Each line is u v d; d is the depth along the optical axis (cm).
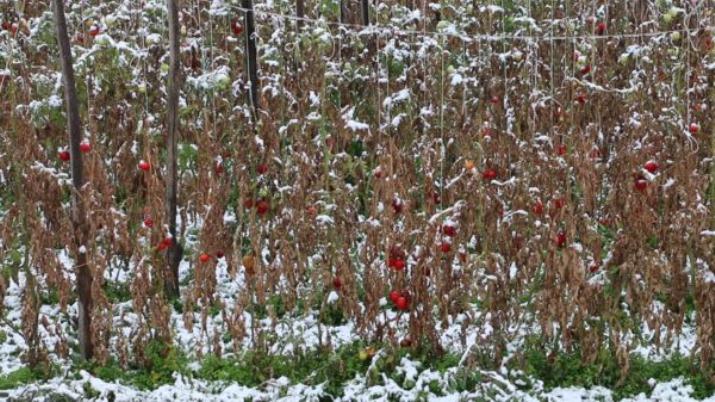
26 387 433
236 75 630
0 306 467
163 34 620
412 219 464
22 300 459
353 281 467
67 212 508
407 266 466
